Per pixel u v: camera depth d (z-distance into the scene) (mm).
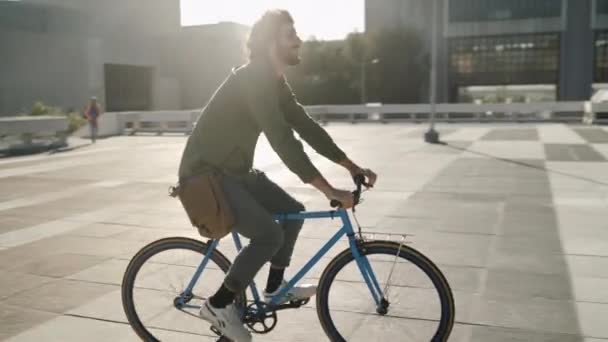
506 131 21547
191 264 3246
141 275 3344
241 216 2875
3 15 40875
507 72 61469
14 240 6074
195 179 2877
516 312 3885
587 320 3727
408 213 7098
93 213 7422
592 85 59156
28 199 8500
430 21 63375
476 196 8188
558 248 5441
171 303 3326
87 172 11422
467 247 5531
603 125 24531
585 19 58438
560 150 14227
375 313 3090
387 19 65188
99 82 48875
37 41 42969
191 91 61844
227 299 2924
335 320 3264
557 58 59531
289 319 3828
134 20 52719
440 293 2910
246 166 2934
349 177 10117
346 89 62656
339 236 3031
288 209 3059
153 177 10625
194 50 61250
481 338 3479
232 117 2809
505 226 6359
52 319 3900
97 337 3604
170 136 22031
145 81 56500
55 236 6234
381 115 30000
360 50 60656
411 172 10703
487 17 60969
